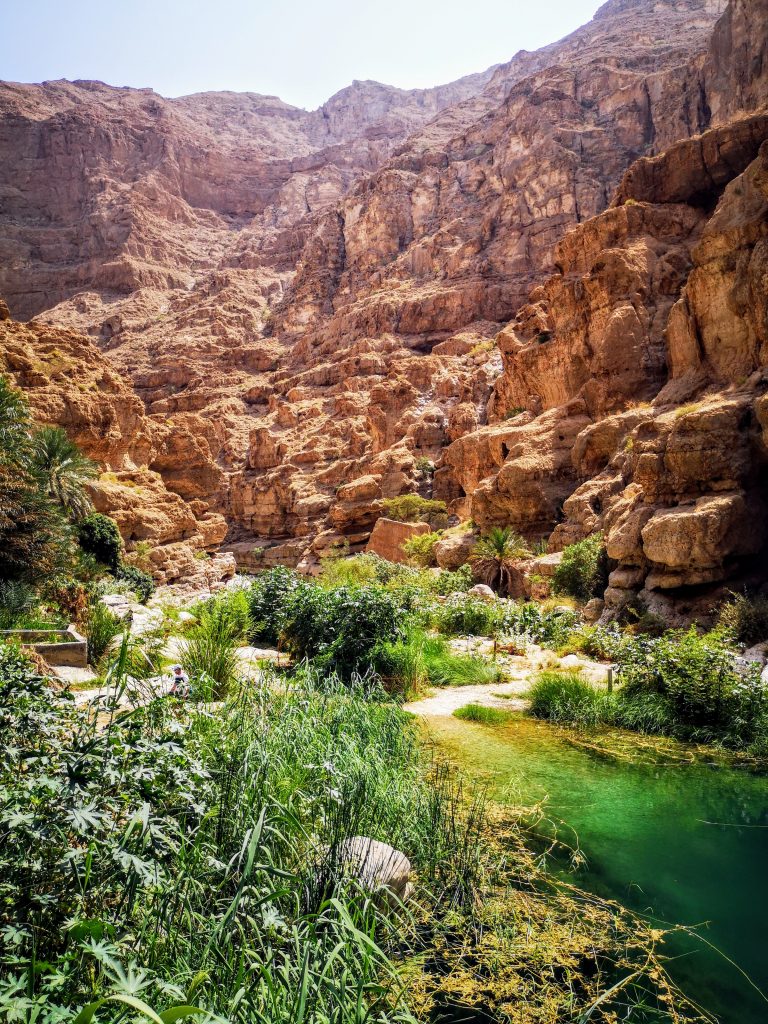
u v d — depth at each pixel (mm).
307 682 6879
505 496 41500
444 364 89625
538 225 108438
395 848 5098
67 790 2953
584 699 10492
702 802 6934
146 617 17188
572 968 4113
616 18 198750
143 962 2986
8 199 192750
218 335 146375
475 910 4688
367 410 86938
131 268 174625
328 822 4707
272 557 82062
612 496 31078
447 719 10203
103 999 1968
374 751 5859
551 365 47156
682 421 22484
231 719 5375
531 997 3824
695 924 4617
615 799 6977
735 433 21562
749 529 20969
